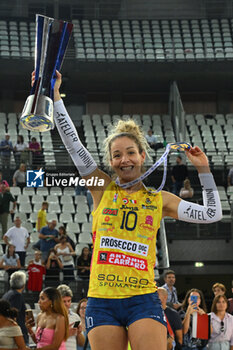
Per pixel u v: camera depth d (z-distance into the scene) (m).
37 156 21.36
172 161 21.03
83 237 18.09
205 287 18.95
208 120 28.16
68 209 19.47
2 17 30.34
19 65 26.52
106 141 3.51
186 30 31.52
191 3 32.47
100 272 3.22
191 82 28.84
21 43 27.33
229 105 30.81
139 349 3.01
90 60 27.19
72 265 13.70
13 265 13.27
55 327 6.96
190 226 17.80
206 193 3.40
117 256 3.22
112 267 3.20
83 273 13.54
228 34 31.23
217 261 17.33
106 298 3.17
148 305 3.14
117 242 3.24
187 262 17.25
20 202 19.22
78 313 9.20
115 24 31.59
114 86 29.45
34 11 30.75
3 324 6.71
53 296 7.04
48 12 30.94
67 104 30.47
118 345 3.09
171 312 8.20
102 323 3.12
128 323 3.12
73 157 3.40
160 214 3.35
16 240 14.03
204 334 8.41
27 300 12.96
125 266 3.20
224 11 32.41
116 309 3.15
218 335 8.91
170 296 10.47
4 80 27.83
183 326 8.61
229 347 8.95
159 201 3.36
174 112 27.39
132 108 31.00
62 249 13.70
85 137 25.78
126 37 30.81
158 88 29.89
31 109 3.04
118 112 30.23
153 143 22.27
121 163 3.32
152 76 27.77
